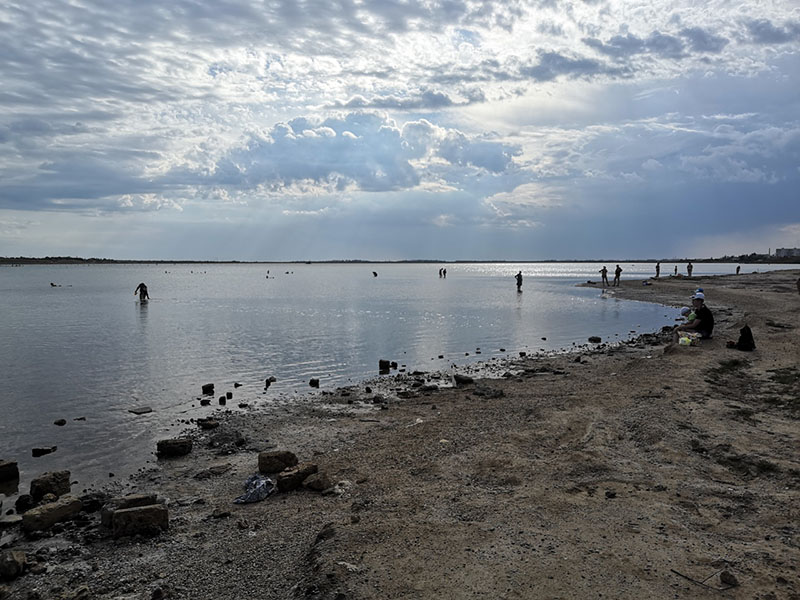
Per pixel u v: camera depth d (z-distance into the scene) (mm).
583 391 14867
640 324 36500
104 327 35656
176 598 6098
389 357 24688
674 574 5703
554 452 10055
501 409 14039
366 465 10156
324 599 5422
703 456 9539
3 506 9539
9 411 15570
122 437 13289
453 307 50219
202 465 11328
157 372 21281
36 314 44969
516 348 26844
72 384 19094
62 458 11867
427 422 13266
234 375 20797
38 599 6273
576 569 5824
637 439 10461
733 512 7277
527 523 7043
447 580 5660
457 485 8758
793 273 97062
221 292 78500
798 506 7375
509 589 5473
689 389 13945
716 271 161750
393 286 96375
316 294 72688
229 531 7812
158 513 7938
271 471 10391
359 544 6527
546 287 86062
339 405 16109
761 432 10594
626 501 7688
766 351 19047
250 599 5898
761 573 5680
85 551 7422
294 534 7453
